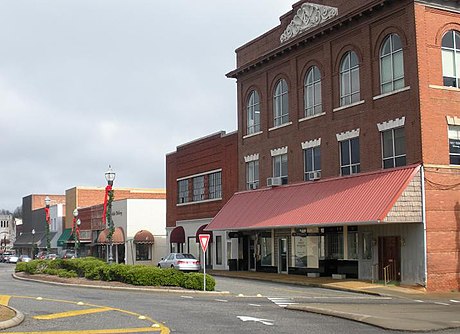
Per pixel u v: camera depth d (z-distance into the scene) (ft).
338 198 106.63
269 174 136.87
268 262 135.44
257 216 126.72
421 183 94.89
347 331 47.62
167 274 94.12
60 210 311.06
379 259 102.94
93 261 116.67
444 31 100.63
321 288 98.68
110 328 47.85
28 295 81.82
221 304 69.56
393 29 103.14
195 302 71.87
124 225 215.92
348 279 108.17
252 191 139.95
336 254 114.42
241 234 144.77
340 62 116.47
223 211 142.31
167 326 49.52
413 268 95.61
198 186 172.45
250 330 47.39
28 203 376.27
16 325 48.80
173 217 186.39
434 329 49.08
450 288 94.89
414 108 97.50
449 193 97.19
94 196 290.35
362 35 110.22
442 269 94.68
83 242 258.98
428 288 92.94
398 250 99.14
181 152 182.19
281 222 115.44
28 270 140.15
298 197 119.65
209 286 92.07
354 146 112.16
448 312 63.10
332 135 117.08
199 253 169.17
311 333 46.24
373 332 47.34
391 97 102.94
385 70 105.40
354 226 108.78
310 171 124.16
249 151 145.38
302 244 123.85
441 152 97.40
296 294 87.71
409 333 47.50
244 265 146.92
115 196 278.26
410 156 98.07
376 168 105.60
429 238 94.27
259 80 142.51
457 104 99.96
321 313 59.77
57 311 59.88
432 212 95.09
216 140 162.50
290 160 129.70
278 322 52.85
